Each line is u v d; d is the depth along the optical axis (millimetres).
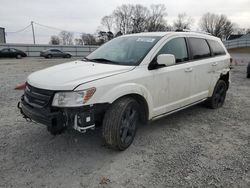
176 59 4773
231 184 3186
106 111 3750
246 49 53594
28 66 19562
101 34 78125
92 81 3537
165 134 4684
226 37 99688
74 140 4336
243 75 13031
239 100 7262
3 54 31844
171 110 4770
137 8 82750
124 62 4312
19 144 4203
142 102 4215
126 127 3938
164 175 3365
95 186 3135
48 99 3479
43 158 3766
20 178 3279
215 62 5781
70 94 3412
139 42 4703
